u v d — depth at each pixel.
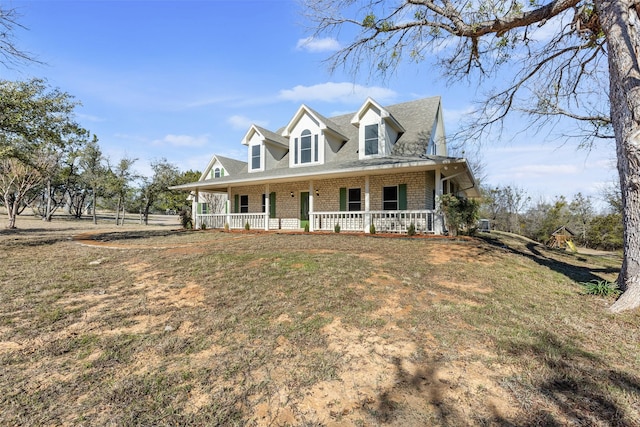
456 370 3.08
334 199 15.94
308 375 2.99
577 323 4.44
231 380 2.93
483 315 4.46
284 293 5.24
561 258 11.53
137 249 9.94
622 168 5.62
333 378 2.94
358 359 3.28
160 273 6.71
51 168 22.33
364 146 14.98
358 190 15.36
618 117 5.73
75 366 3.18
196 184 17.80
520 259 9.06
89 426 2.35
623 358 3.45
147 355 3.41
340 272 6.37
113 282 6.14
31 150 16.92
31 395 2.70
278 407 2.55
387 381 2.89
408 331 3.91
